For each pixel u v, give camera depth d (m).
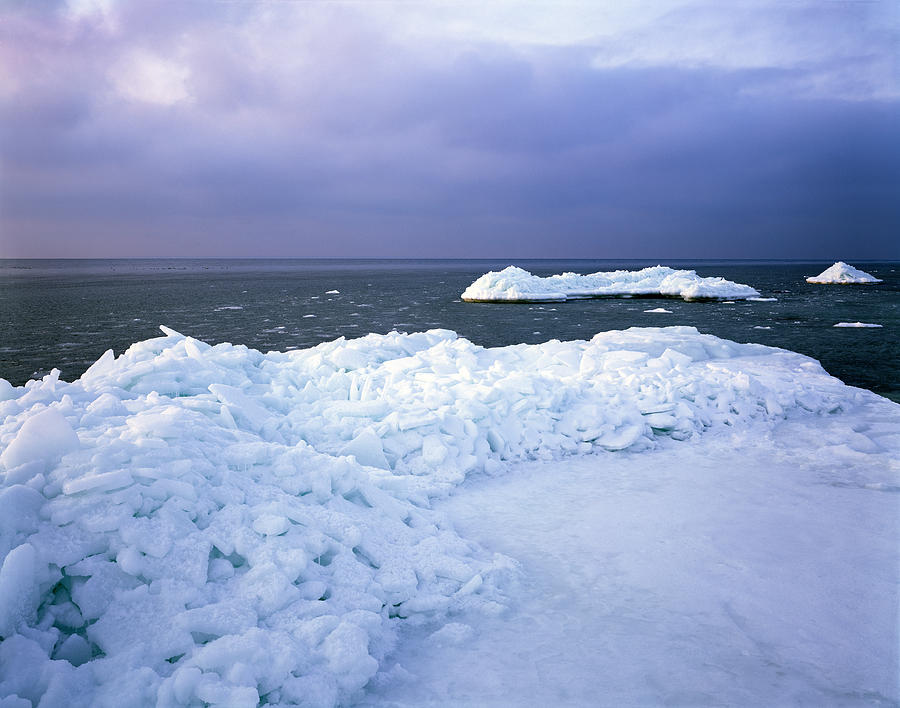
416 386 7.14
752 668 2.76
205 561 3.09
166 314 33.97
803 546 3.97
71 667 2.43
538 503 4.94
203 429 4.32
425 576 3.56
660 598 3.39
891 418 7.34
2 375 18.03
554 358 9.24
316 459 4.28
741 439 6.61
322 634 2.79
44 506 3.08
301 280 76.94
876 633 3.02
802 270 117.00
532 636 3.07
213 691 2.30
